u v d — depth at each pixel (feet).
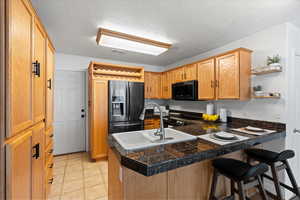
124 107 9.93
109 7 5.08
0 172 2.42
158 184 3.95
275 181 4.81
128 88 10.05
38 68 3.97
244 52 7.01
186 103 11.96
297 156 6.52
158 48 8.23
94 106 9.52
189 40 7.89
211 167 4.88
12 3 2.59
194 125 7.38
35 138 3.93
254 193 6.14
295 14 5.51
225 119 8.30
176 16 5.63
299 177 6.61
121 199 3.62
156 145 4.25
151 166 2.97
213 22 6.08
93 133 9.52
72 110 11.12
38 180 4.22
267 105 6.66
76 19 5.84
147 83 12.55
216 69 7.94
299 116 6.63
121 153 3.62
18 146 2.86
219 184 5.10
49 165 5.80
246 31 6.91
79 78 11.26
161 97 13.05
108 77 10.48
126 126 9.95
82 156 10.54
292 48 6.27
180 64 12.33
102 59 11.84
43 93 4.86
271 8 5.14
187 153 3.66
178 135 5.52
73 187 6.81
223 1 4.77
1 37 2.38
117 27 6.47
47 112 5.31
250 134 5.56
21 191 3.02
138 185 3.69
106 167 8.81
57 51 10.03
